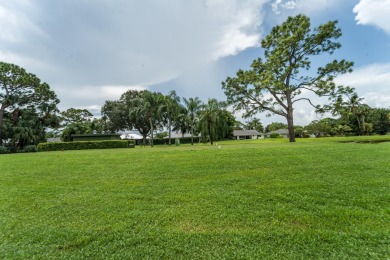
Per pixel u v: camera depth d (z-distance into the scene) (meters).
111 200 4.62
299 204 4.01
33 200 4.75
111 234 3.21
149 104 32.06
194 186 5.38
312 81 21.34
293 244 2.79
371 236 2.88
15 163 9.72
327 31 20.00
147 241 3.00
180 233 3.17
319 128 47.22
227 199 4.41
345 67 19.95
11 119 29.17
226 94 24.38
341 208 3.75
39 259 2.69
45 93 30.28
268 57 22.58
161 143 45.81
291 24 21.12
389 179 5.20
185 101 33.41
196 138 44.19
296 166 6.93
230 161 8.06
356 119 45.25
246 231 3.16
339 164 6.89
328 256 2.53
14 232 3.34
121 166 8.11
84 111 51.78
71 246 2.95
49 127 33.09
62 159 10.25
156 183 5.79
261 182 5.45
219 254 2.66
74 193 5.17
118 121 43.56
